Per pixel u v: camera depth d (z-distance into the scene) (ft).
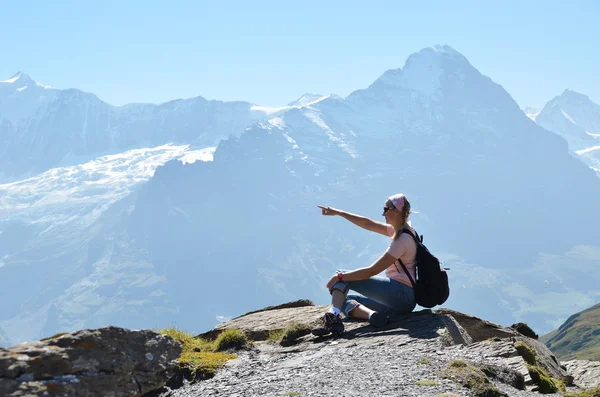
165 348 31.32
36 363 24.63
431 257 41.01
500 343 41.11
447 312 53.06
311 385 30.81
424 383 29.53
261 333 53.42
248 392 31.32
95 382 26.23
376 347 37.58
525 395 31.53
